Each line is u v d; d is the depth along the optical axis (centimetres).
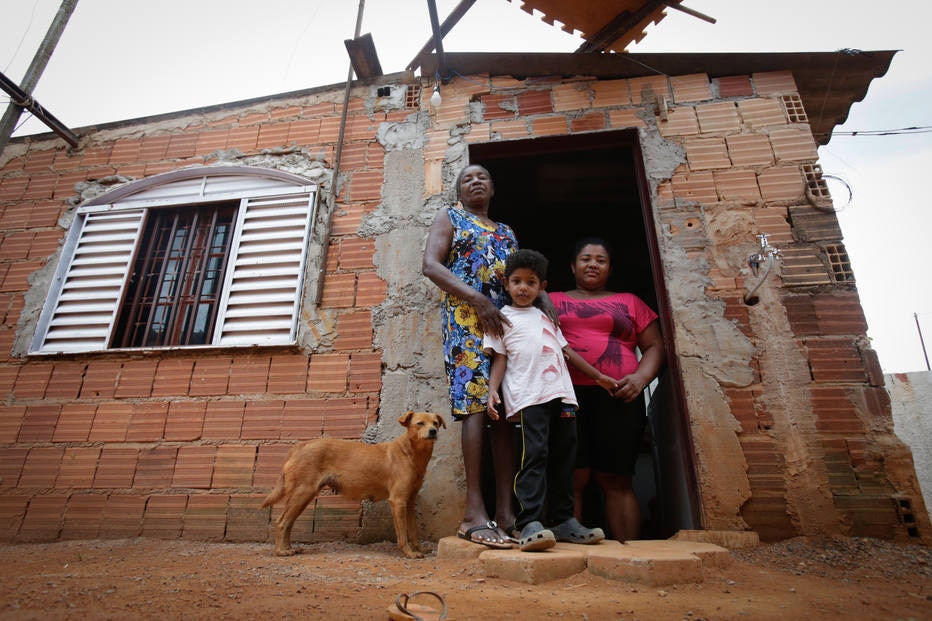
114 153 411
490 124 368
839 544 244
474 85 381
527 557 187
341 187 368
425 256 280
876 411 270
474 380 252
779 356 286
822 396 275
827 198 316
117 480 312
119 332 361
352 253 348
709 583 184
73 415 331
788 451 268
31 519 308
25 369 348
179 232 389
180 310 361
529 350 245
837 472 262
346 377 316
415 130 375
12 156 423
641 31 396
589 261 332
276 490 254
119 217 393
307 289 342
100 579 183
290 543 264
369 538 279
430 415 253
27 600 153
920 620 150
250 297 347
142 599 155
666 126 347
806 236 309
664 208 326
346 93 390
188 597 158
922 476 416
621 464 290
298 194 373
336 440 261
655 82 362
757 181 325
